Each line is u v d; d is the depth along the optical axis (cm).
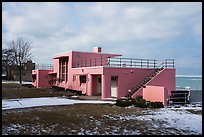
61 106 2059
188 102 2514
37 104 2139
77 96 3056
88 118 1491
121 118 1515
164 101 2291
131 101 2192
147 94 2527
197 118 1548
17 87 4403
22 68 6412
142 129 1209
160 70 3059
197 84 8212
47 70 4750
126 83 2967
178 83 8538
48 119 1426
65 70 3944
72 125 1272
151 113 1756
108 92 2845
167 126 1294
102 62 3866
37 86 4653
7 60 6419
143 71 3069
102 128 1214
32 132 1100
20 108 1873
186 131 1180
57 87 4038
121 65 3036
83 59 3762
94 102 2339
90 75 3162
